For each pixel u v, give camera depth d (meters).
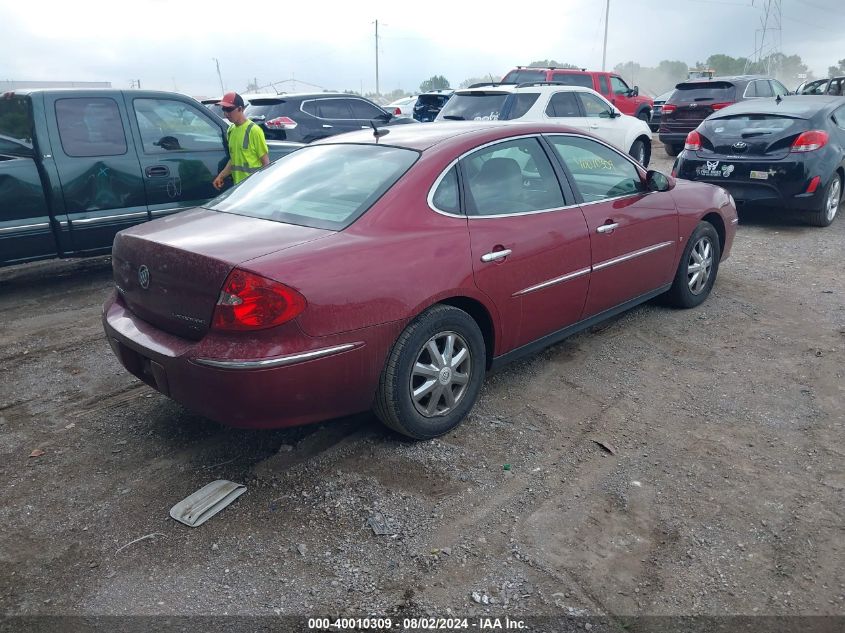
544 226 3.98
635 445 3.58
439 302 3.52
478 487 3.22
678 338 4.98
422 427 3.51
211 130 7.20
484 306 3.68
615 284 4.61
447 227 3.54
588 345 4.88
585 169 4.46
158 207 6.81
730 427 3.75
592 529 2.93
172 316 3.20
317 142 4.37
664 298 5.59
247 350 2.91
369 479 3.28
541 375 4.41
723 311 5.54
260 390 2.93
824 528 2.92
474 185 3.76
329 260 3.06
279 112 11.69
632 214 4.63
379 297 3.16
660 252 4.96
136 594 2.61
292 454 3.51
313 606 2.54
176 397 3.17
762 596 2.56
